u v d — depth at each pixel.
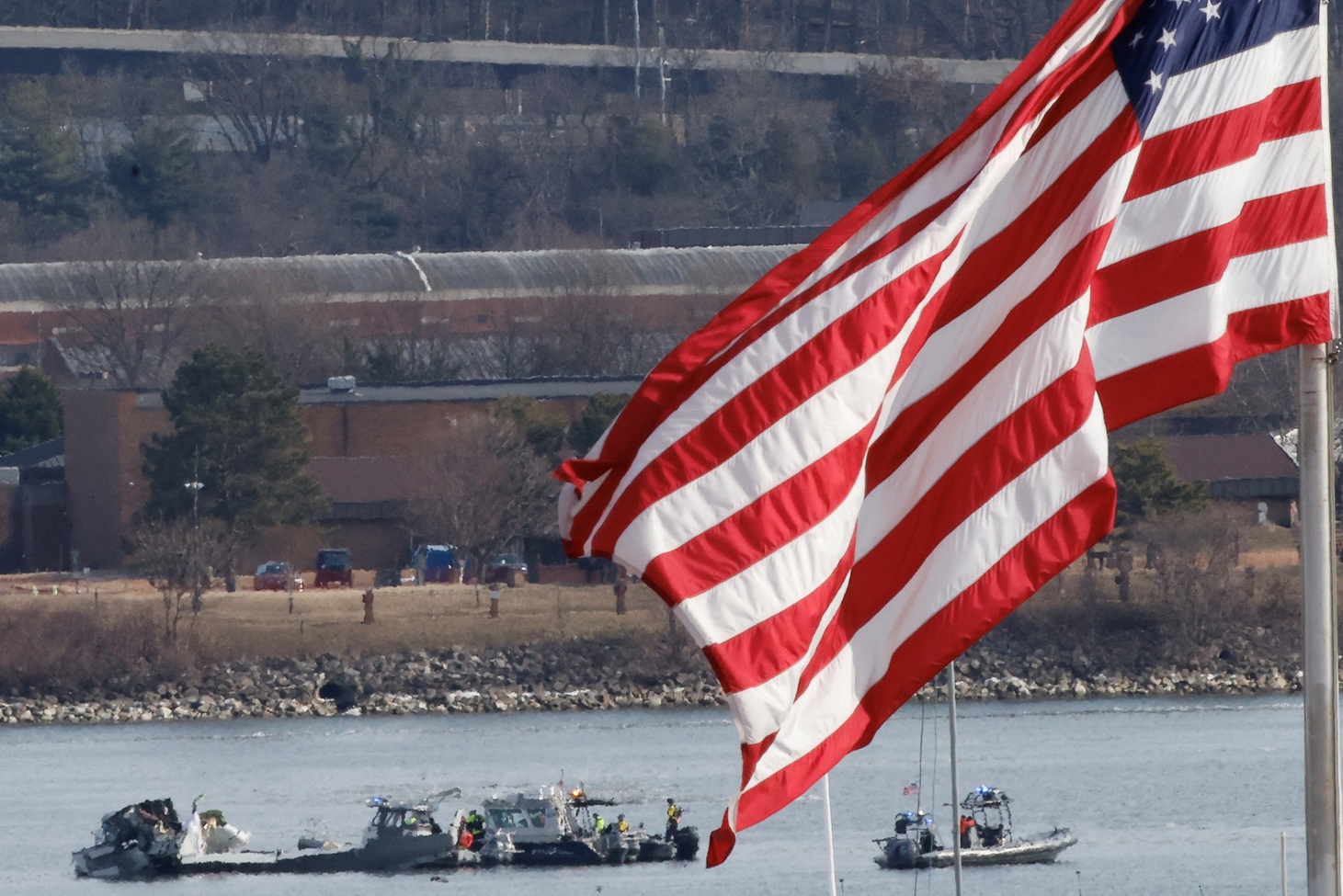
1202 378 62.09
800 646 61.62
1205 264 62.12
